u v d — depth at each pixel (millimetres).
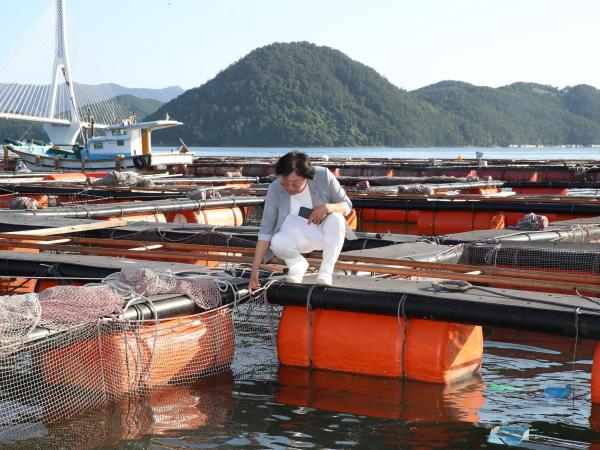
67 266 7637
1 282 8922
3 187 20438
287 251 6402
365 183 20938
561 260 8688
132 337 5781
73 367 5633
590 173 30531
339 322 6391
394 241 9688
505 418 5352
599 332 5312
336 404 5609
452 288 6152
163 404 5602
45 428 5094
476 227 16641
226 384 6086
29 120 56094
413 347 6086
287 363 6586
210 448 4797
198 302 6164
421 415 5391
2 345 4926
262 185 23969
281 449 4789
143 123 35250
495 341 7590
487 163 37625
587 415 5422
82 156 36438
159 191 19422
